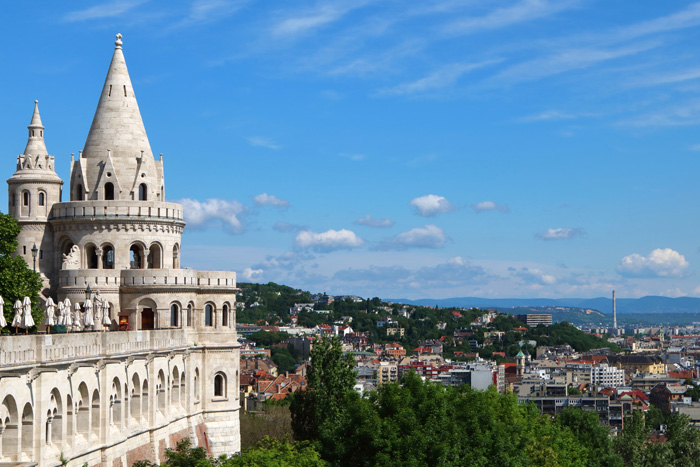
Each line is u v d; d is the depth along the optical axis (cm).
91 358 8512
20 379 7238
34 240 12812
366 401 9931
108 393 8906
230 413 12900
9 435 7231
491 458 9331
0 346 6950
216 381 12925
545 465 10469
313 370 13688
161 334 10944
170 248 13012
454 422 9462
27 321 8231
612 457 14700
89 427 8531
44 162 12975
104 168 12875
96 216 12556
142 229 12706
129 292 12231
